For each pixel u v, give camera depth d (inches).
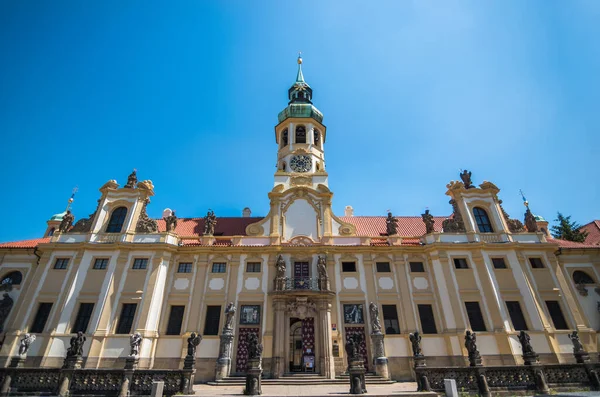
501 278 1179.9
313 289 1139.9
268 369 1053.8
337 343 1098.1
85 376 762.2
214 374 1039.0
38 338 1054.4
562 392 774.5
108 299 1103.6
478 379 757.3
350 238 1289.4
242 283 1185.4
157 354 1066.1
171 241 1237.7
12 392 745.6
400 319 1141.7
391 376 1053.8
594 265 1246.9
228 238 1306.6
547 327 1084.5
